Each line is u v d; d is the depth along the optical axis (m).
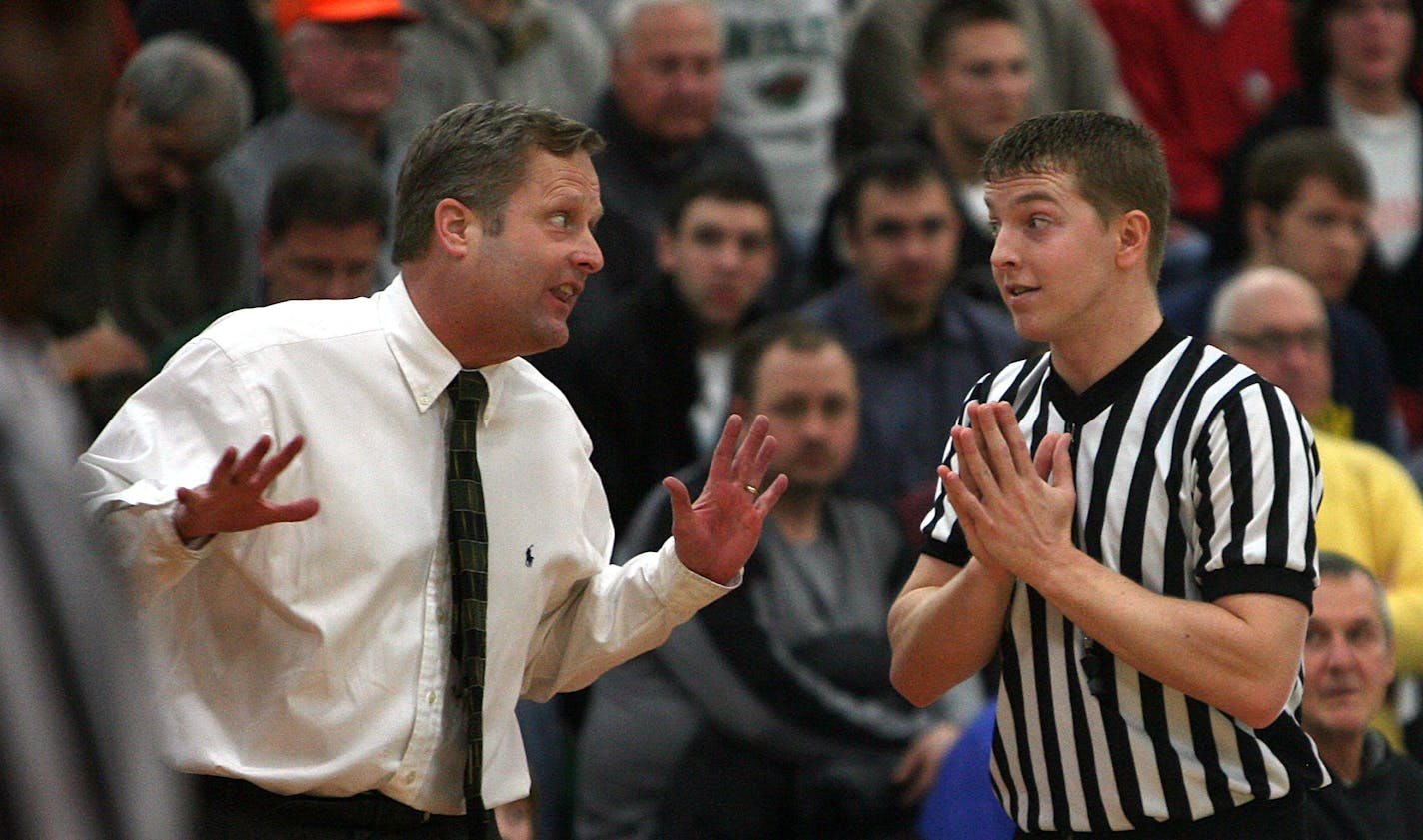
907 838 15.52
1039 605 9.57
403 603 9.66
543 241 9.71
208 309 18.31
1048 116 9.56
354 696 9.47
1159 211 9.53
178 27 21.66
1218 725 9.34
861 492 17.77
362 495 9.54
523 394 10.22
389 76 20.03
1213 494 9.24
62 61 4.84
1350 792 12.64
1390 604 15.45
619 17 20.94
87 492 9.12
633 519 17.70
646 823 15.80
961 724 16.06
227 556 9.30
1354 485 16.08
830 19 23.52
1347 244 19.94
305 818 9.47
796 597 16.09
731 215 18.11
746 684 15.57
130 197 18.12
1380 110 22.84
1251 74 24.64
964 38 20.25
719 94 23.09
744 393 16.45
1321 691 12.65
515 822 13.38
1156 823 9.42
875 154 18.52
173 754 9.32
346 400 9.64
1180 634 9.01
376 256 16.31
